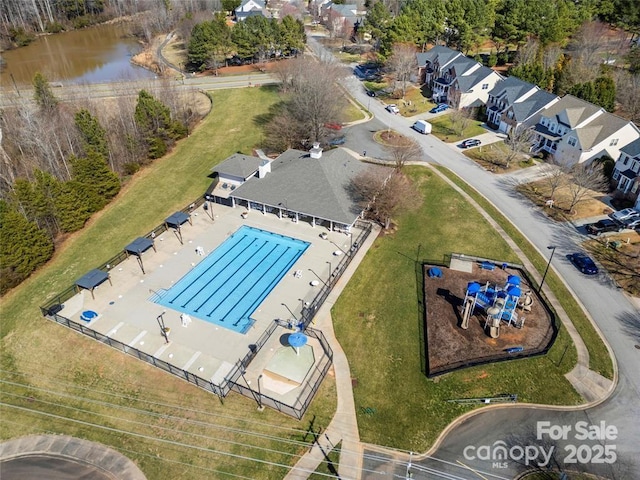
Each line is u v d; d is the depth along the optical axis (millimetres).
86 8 157250
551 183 56406
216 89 94375
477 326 37812
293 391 32719
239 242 49094
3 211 42625
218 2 166125
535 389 32812
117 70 111875
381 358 35344
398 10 143875
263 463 28500
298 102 67812
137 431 30734
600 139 59344
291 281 43094
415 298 41000
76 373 34844
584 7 102375
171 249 47938
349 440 29734
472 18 101312
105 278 41531
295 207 49469
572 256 45750
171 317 39406
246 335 37344
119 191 58594
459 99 82875
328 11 147250
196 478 27938
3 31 130375
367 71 107438
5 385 34406
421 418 31078
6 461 29656
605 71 79188
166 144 69188
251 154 68000
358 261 45688
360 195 50312
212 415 31266
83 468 28938
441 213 53344
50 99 69312
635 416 31188
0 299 42562
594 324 38312
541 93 71812
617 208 52938
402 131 76312
